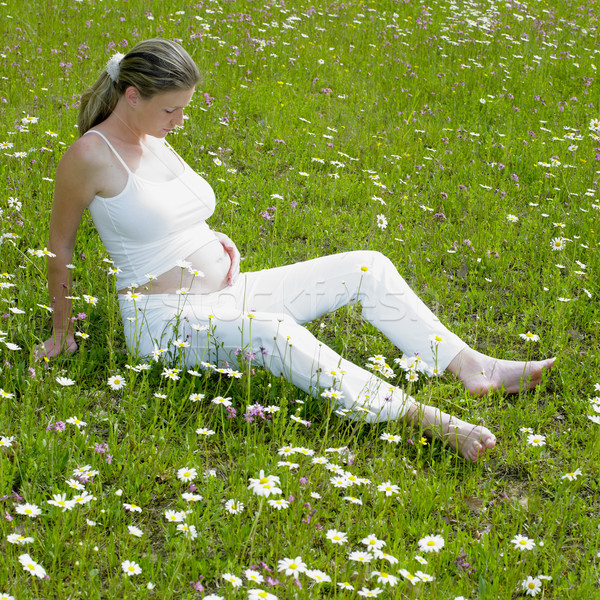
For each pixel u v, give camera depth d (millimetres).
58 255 3285
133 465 2713
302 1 10156
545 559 2441
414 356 3336
